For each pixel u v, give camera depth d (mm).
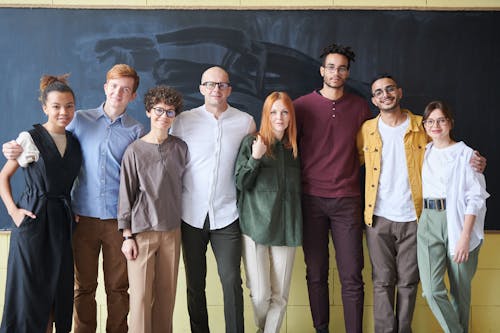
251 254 2602
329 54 2660
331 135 2674
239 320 2586
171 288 2502
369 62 2979
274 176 2568
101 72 2953
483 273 3023
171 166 2479
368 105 2785
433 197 2504
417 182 2576
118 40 2947
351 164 2691
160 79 2963
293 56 2969
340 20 2965
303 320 3025
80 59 2945
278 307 2648
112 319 2664
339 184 2650
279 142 2592
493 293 3016
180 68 2961
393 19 2969
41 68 2941
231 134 2604
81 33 2941
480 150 3000
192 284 2643
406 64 2980
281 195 2580
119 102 2510
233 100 2980
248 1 2949
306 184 2707
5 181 2363
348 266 2686
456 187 2447
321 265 2760
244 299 3014
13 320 2324
